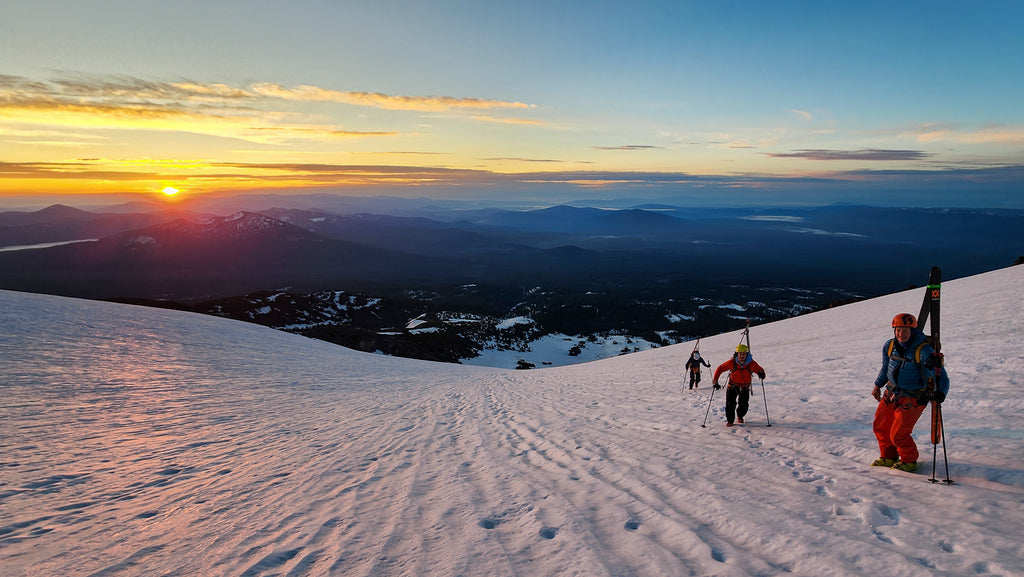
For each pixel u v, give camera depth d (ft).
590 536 10.93
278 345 113.29
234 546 11.43
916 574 7.93
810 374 36.73
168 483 18.28
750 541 10.07
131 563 10.44
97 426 29.68
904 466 13.97
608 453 20.36
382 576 9.41
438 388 69.15
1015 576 7.48
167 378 53.16
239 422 34.65
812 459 16.24
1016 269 95.61
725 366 24.12
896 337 14.56
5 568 10.12
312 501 15.48
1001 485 11.98
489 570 9.43
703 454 18.39
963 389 23.57
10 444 23.54
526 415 35.73
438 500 15.02
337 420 37.01
